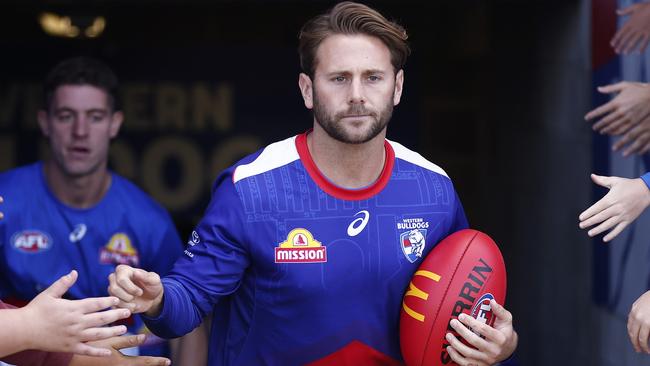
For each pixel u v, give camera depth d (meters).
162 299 3.62
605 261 6.50
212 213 3.94
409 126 11.94
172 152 11.84
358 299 3.94
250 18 12.38
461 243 3.96
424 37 11.93
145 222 5.80
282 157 3.99
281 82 11.80
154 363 3.74
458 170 11.83
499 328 3.91
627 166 5.88
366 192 3.97
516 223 9.42
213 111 11.83
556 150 7.90
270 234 3.88
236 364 4.07
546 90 8.20
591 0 6.86
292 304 3.91
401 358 4.09
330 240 3.91
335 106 3.70
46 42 11.49
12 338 3.12
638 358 5.82
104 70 5.72
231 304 4.09
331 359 3.98
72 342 3.19
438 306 3.85
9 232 5.62
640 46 5.41
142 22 12.26
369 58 3.69
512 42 9.38
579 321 7.31
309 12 12.30
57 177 5.67
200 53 11.77
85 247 5.71
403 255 3.97
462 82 11.78
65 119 5.55
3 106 11.49
